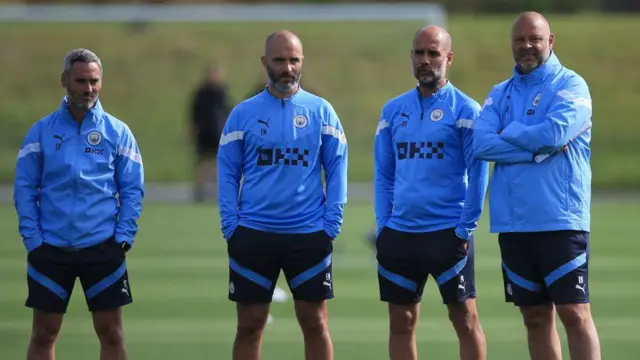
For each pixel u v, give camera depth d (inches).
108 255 1076.5
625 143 4092.0
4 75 4414.4
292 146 1090.1
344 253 2191.2
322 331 1102.4
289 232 1085.1
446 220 1111.0
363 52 4443.9
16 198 1077.1
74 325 1513.3
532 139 1046.4
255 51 4566.9
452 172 1117.1
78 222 1067.9
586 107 1062.4
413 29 4458.7
